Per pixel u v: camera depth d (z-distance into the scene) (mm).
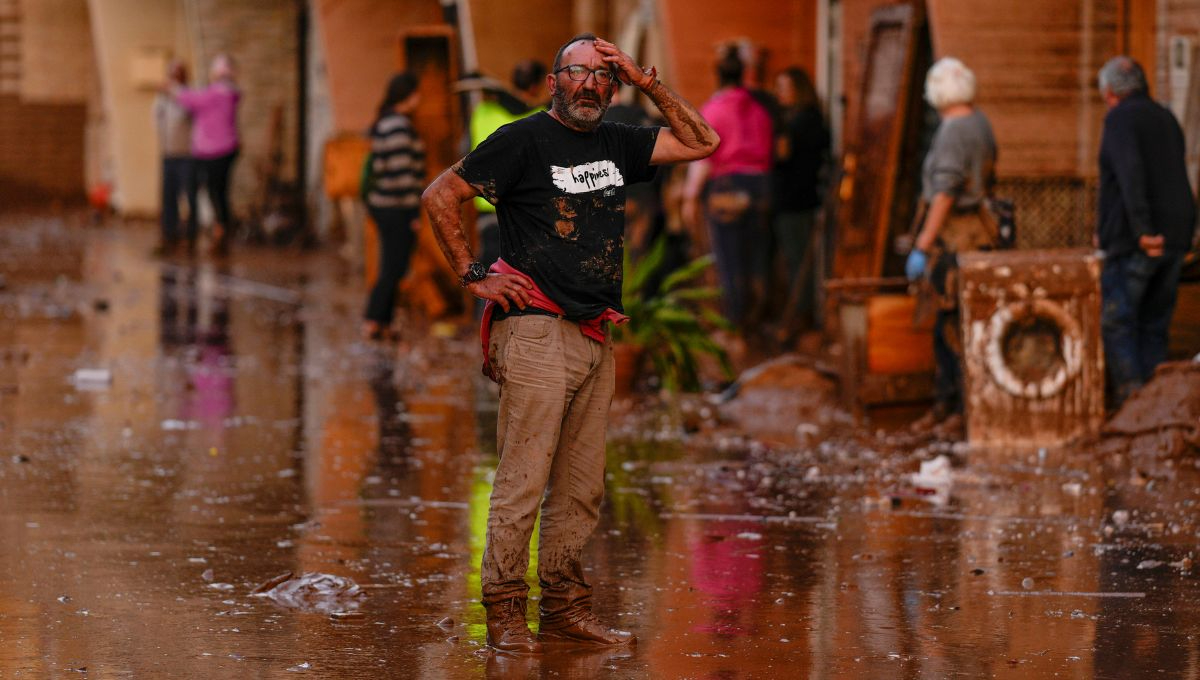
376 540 13516
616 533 13828
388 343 28297
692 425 19359
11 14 77562
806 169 27375
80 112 78625
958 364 19141
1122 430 17484
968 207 18703
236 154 47562
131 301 34562
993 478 16094
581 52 10211
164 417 19953
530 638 10391
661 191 27672
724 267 26359
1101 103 22281
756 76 27406
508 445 10453
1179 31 21031
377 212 28047
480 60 33781
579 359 10430
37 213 72375
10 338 27812
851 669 9930
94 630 10734
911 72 23781
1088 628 10797
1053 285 17875
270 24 53875
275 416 20266
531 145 10250
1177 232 18016
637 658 10188
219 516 14375
